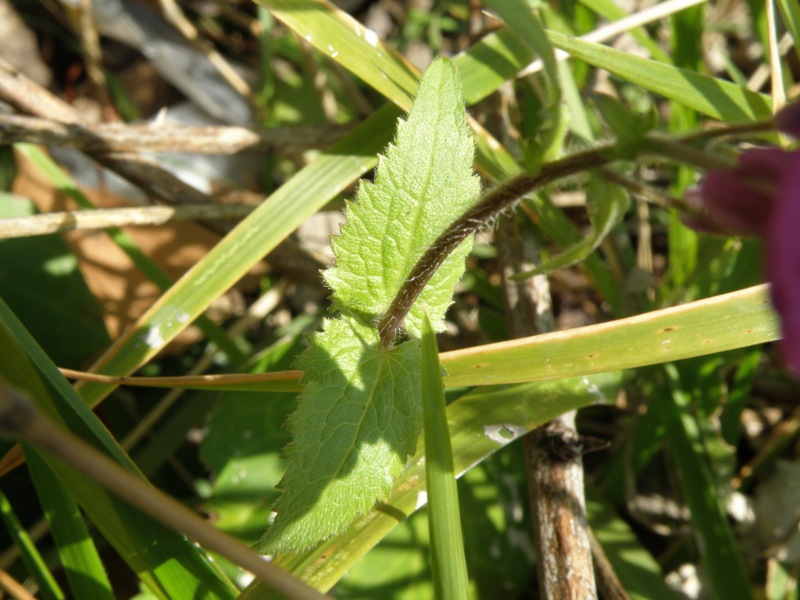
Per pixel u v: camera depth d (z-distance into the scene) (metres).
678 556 0.16
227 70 0.21
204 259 0.13
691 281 0.17
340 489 0.10
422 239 0.10
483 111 0.17
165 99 0.22
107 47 0.22
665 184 0.20
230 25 0.23
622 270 0.17
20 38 0.22
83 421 0.11
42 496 0.12
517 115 0.17
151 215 0.15
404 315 0.10
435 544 0.09
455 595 0.09
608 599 0.14
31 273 0.17
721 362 0.16
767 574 0.16
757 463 0.17
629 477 0.16
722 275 0.17
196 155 0.21
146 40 0.22
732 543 0.14
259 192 0.21
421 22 0.22
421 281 0.10
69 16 0.21
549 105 0.09
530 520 0.15
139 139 0.17
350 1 0.23
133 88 0.22
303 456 0.10
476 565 0.15
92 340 0.17
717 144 0.09
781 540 0.16
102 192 0.20
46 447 0.06
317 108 0.22
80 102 0.22
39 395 0.11
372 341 0.10
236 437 0.16
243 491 0.15
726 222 0.07
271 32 0.22
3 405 0.05
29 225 0.14
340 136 0.18
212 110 0.22
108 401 0.17
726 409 0.17
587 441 0.14
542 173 0.09
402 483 0.12
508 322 0.16
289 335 0.17
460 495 0.15
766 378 0.18
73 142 0.16
